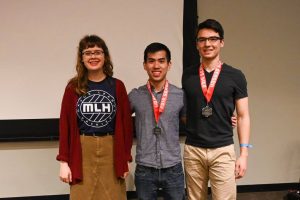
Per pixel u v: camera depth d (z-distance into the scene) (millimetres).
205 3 2889
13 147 2775
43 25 2627
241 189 3148
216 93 1769
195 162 1886
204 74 1826
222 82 1770
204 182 1938
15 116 2684
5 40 2604
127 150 1836
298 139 3158
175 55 2760
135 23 2707
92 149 1768
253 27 2979
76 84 1774
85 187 1775
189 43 2781
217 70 1802
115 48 2709
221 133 1805
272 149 3146
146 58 1814
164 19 2729
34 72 2660
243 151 1806
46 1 2613
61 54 2668
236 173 1812
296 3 3012
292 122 3146
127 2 2688
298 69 3094
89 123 1756
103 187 1802
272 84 3078
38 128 2719
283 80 3086
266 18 2986
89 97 1761
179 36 2748
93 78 1808
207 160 1831
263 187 3162
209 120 1798
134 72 2744
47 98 2699
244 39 2980
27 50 2633
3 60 2617
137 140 1851
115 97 1799
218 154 1802
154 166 1785
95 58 1757
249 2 2947
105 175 1800
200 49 1799
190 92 1845
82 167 1771
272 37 3016
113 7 2680
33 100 2689
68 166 1771
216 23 1761
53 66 2674
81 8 2650
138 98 1859
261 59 3027
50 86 2691
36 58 2650
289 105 3123
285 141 3152
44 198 2854
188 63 2789
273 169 3162
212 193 1902
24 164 2805
